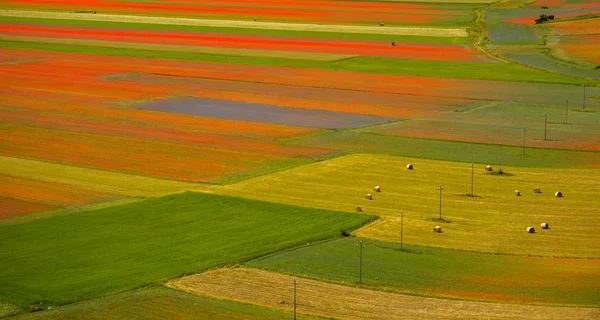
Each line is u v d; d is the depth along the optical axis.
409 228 193.50
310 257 172.62
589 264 172.12
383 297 153.75
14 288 155.88
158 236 184.62
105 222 194.12
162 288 156.50
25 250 175.88
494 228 194.25
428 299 153.00
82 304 149.50
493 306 150.00
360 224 194.75
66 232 187.38
